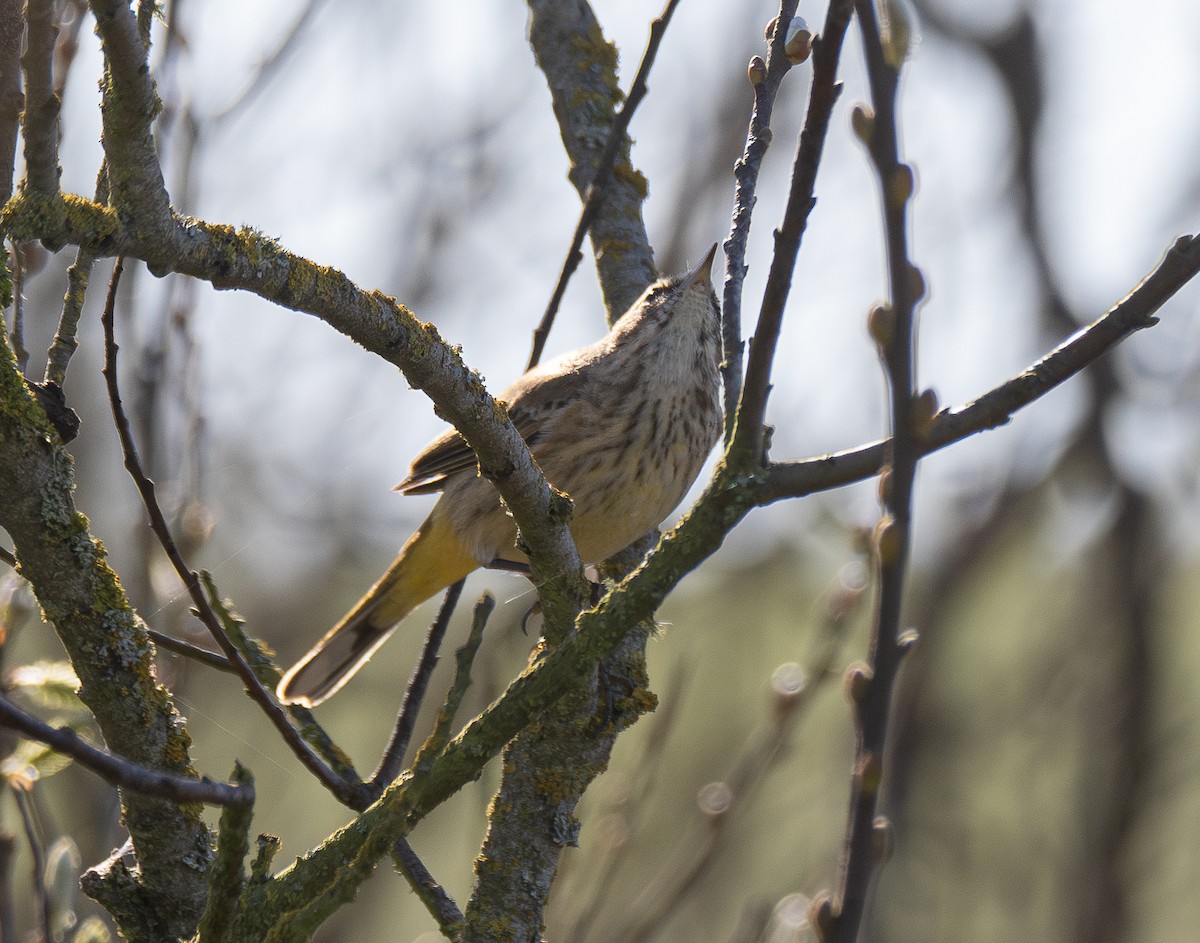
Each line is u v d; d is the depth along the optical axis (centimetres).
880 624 400
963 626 2119
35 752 738
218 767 1661
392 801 568
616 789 1034
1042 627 2177
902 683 1925
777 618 2183
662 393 1091
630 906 1062
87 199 556
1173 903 2116
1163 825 2045
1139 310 533
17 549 598
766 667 2127
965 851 1944
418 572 1176
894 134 378
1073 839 1988
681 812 1873
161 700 619
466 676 645
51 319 1580
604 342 1132
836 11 439
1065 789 2108
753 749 998
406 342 628
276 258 598
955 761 2008
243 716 1702
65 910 733
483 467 660
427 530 1167
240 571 1866
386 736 1848
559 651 554
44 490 589
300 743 664
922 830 1930
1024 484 1988
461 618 1928
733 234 618
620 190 1068
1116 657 1992
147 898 625
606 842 993
